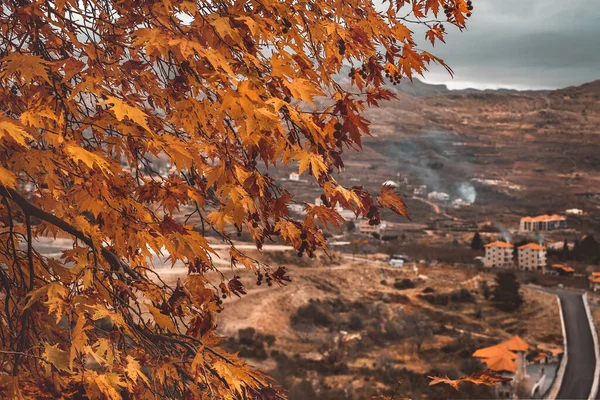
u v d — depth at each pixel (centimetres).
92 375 385
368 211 431
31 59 360
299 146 414
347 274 15712
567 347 13400
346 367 9762
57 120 384
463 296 16162
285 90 394
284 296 12631
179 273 6750
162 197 453
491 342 12619
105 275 437
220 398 443
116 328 408
